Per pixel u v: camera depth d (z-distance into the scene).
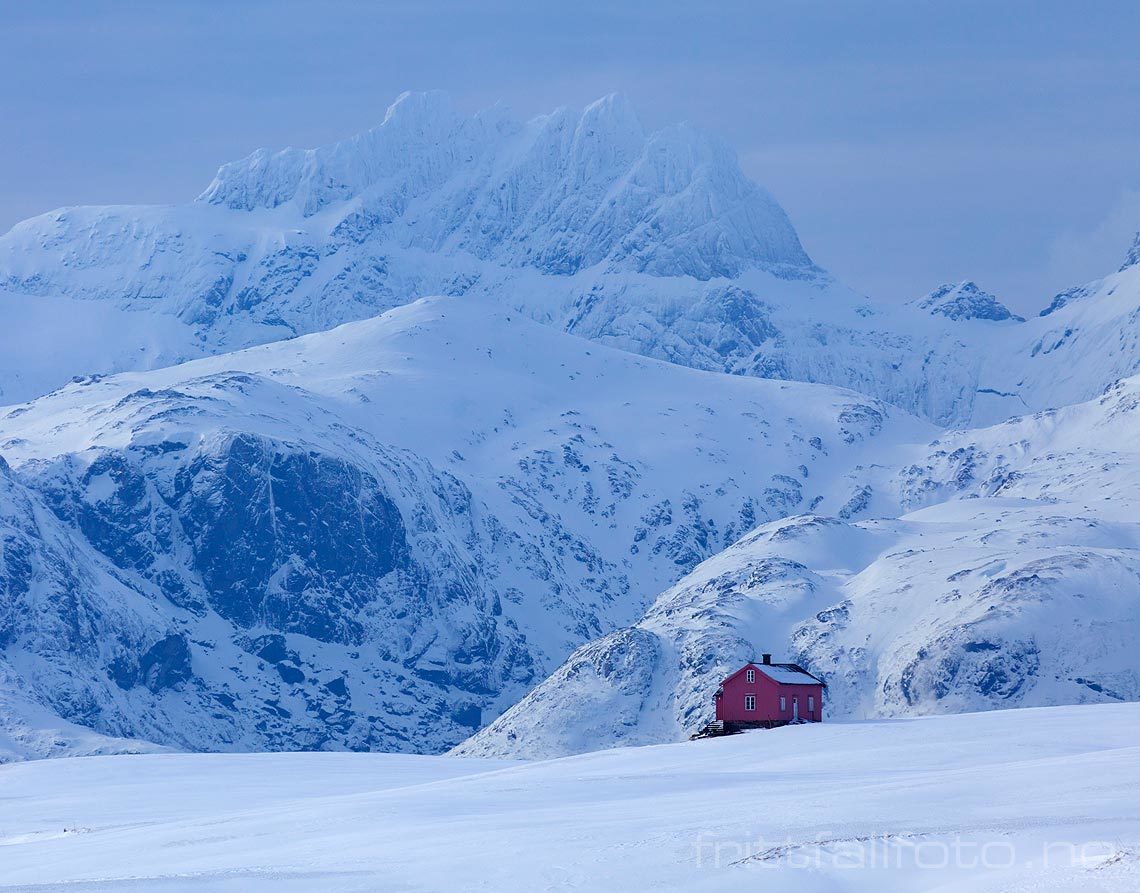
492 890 72.88
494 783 141.88
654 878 72.06
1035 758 132.88
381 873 79.19
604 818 96.25
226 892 76.12
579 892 71.06
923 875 68.25
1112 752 115.81
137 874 90.94
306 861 87.69
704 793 112.50
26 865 104.56
